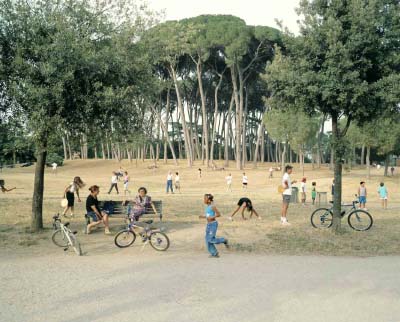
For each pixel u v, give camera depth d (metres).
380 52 12.84
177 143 91.19
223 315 6.15
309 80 12.82
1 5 12.01
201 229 14.69
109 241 12.48
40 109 11.34
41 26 11.98
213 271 8.91
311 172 54.00
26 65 11.65
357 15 12.55
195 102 66.50
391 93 12.18
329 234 13.75
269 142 83.50
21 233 13.39
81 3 12.90
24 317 6.04
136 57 13.27
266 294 7.21
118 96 11.89
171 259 10.19
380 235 13.71
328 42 12.70
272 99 14.58
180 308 6.45
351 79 12.16
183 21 54.22
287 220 17.08
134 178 47.75
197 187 39.69
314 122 46.00
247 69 54.06
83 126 12.62
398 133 41.28
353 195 31.66
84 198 25.86
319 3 13.35
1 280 8.09
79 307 6.48
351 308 6.52
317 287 7.69
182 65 55.59
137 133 13.62
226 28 46.81
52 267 9.23
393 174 57.88
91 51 12.14
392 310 6.43
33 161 59.41
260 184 42.38
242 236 13.41
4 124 12.35
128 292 7.29
